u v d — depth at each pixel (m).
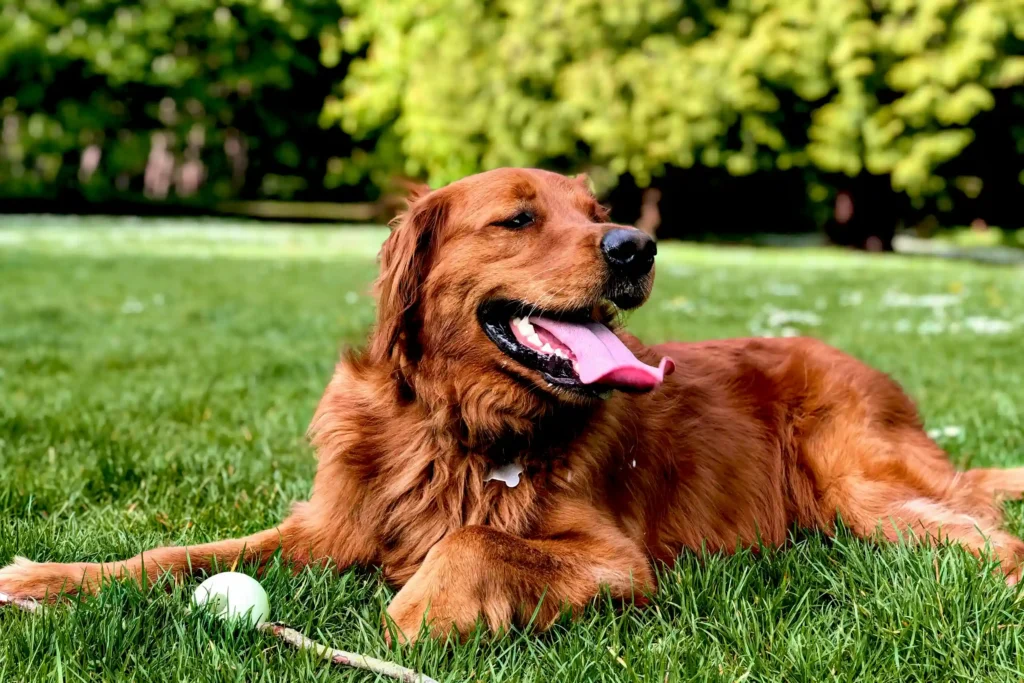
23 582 2.69
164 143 41.88
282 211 39.94
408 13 33.53
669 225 31.86
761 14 24.95
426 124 30.14
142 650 2.32
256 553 3.02
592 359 2.87
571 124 26.56
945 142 23.58
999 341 8.26
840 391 3.71
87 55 32.44
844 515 3.50
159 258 17.00
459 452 2.96
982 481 3.76
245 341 8.24
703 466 3.43
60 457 4.34
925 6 22.98
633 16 25.45
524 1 26.83
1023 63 22.62
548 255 2.99
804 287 14.04
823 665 2.35
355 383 3.14
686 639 2.49
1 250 17.20
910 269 18.78
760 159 25.98
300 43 36.69
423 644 2.36
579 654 2.36
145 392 5.82
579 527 2.87
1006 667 2.32
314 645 2.33
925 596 2.63
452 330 3.00
